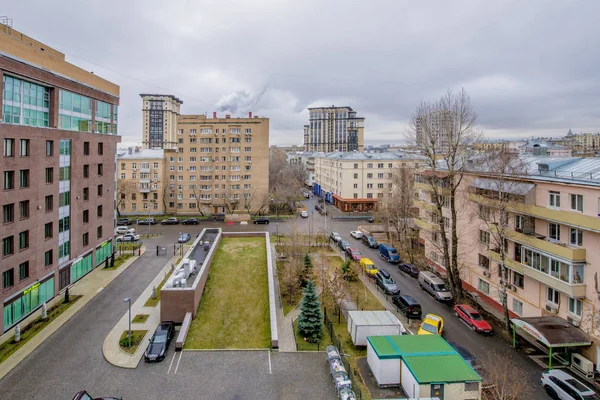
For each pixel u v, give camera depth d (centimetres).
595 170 2703
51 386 2164
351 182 8812
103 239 4512
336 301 3341
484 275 3603
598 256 2420
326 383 2248
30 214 3108
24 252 3033
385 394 2152
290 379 2281
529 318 2641
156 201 8212
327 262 4494
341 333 2927
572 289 2500
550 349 2353
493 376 2248
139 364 2403
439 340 2389
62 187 3641
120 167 8112
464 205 3897
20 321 2983
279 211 8844
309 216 8356
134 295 3572
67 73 3666
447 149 3694
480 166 3656
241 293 3522
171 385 2195
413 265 4500
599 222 2323
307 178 14600
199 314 3080
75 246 3862
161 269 4406
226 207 8500
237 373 2331
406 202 5603
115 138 4747
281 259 4656
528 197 2956
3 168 2808
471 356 2416
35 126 3191
